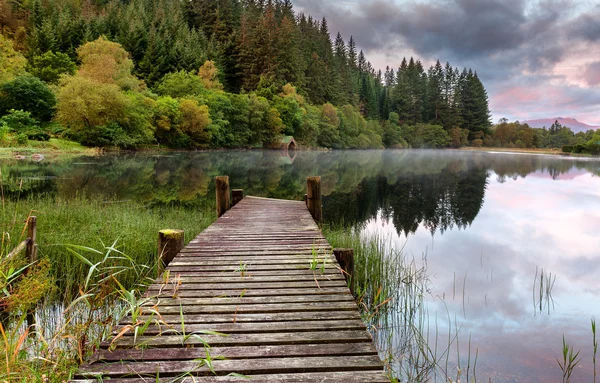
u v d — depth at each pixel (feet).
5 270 10.19
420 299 14.60
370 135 242.58
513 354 10.36
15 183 40.40
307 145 190.39
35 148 82.89
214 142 143.84
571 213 36.09
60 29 166.20
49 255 15.99
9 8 181.57
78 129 98.73
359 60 352.49
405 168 91.15
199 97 142.41
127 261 15.99
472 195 47.67
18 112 90.89
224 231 18.90
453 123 289.94
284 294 10.33
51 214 22.54
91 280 14.21
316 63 233.76
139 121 108.78
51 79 124.67
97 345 7.69
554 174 76.64
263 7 272.10
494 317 12.96
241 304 9.61
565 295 15.17
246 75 203.00
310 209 25.12
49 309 12.09
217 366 6.65
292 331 8.13
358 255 18.08
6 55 124.16
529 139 301.22
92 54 131.34
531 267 19.19
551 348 10.76
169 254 13.94
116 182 46.19
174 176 56.34
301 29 278.26
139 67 170.30
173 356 7.02
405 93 290.35
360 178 66.18
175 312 9.09
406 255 21.36
